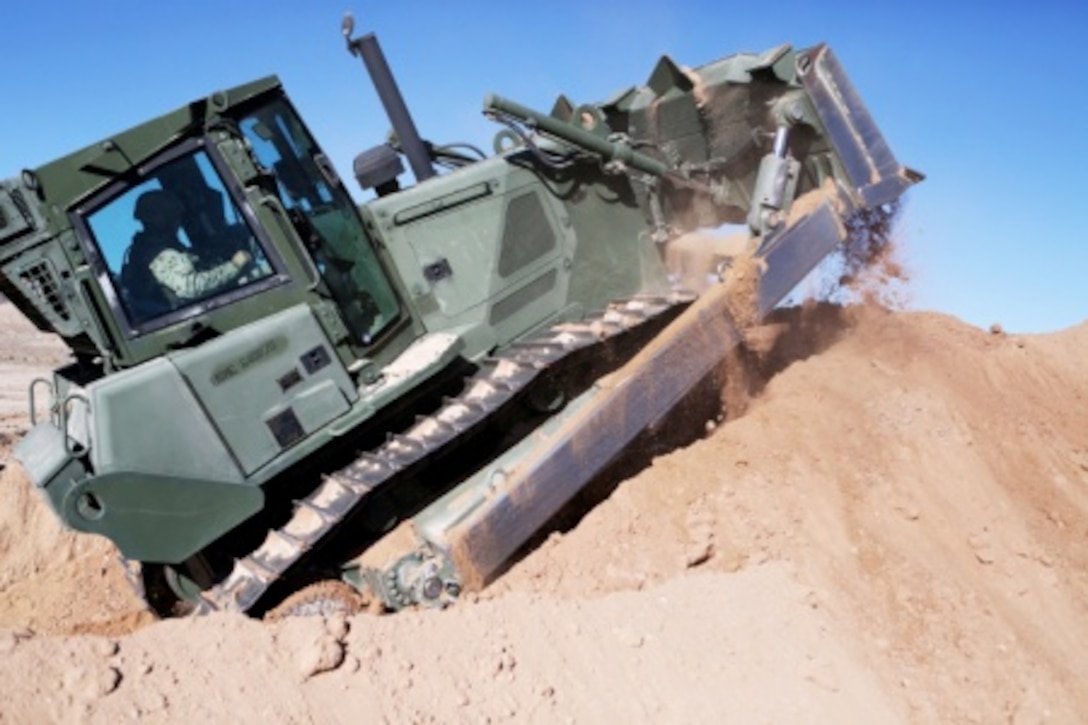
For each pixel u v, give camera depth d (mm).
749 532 6156
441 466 5984
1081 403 8562
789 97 7039
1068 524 6805
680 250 7617
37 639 3832
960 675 5359
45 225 4926
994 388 8328
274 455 5141
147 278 5145
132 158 5109
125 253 5117
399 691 4164
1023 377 8664
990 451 7340
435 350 5738
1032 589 6191
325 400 5328
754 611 5445
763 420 7043
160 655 3961
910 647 5520
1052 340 9359
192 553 4891
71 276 4965
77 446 4727
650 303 6902
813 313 8461
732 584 5656
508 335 6477
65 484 4648
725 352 6543
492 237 6434
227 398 5020
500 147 6637
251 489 5043
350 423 5363
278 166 5586
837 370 7844
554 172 6848
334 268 5668
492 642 4582
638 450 6742
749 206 7629
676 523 6137
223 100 5336
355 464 5469
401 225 6109
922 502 6629
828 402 7332
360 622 4453
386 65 7043
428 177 7125
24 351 21984
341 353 5543
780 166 6801
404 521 5734
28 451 5141
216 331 5246
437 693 4215
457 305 6238
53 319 5043
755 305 6656
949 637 5621
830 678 5047
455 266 6258
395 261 6043
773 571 5852
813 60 7094
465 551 5312
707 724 4562
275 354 5207
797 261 6867
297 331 5301
